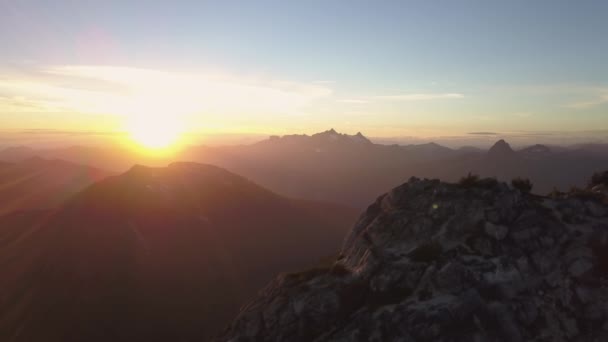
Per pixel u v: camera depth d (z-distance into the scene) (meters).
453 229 31.03
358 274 30.12
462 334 23.03
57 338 100.00
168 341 103.19
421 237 31.66
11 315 108.62
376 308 26.00
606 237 27.44
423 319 23.80
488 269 26.64
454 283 25.95
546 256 27.08
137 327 107.50
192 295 128.38
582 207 31.41
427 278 26.77
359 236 35.78
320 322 27.27
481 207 31.83
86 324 105.38
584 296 24.25
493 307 24.31
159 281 131.62
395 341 23.31
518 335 23.11
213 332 108.25
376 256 30.62
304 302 28.84
